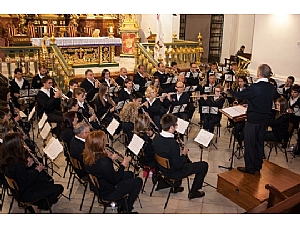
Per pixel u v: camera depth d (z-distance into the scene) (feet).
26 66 26.99
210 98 21.49
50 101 20.07
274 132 17.78
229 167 17.51
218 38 50.24
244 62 30.96
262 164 15.84
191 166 13.80
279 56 28.04
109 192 11.73
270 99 13.85
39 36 38.55
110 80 24.63
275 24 28.02
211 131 20.56
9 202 14.08
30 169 12.64
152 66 31.42
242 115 14.83
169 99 20.90
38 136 21.45
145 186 15.58
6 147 11.07
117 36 44.19
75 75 30.32
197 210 13.73
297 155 19.63
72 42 32.27
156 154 13.16
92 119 18.15
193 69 27.61
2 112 14.79
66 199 14.37
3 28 37.63
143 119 14.46
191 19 54.80
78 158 12.71
